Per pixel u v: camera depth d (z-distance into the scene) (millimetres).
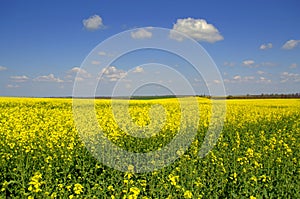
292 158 12219
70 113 24188
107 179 9453
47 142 14141
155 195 8609
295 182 9773
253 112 27172
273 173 10180
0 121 20234
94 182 9203
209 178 10062
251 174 9898
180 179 9516
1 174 9891
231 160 11953
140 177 10164
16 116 21891
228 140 16547
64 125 18844
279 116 25172
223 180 9344
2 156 11211
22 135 14750
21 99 37344
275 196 8664
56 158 11273
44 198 7961
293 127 20266
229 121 22062
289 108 31312
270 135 17516
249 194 8602
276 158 12047
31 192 8062
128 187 8766
